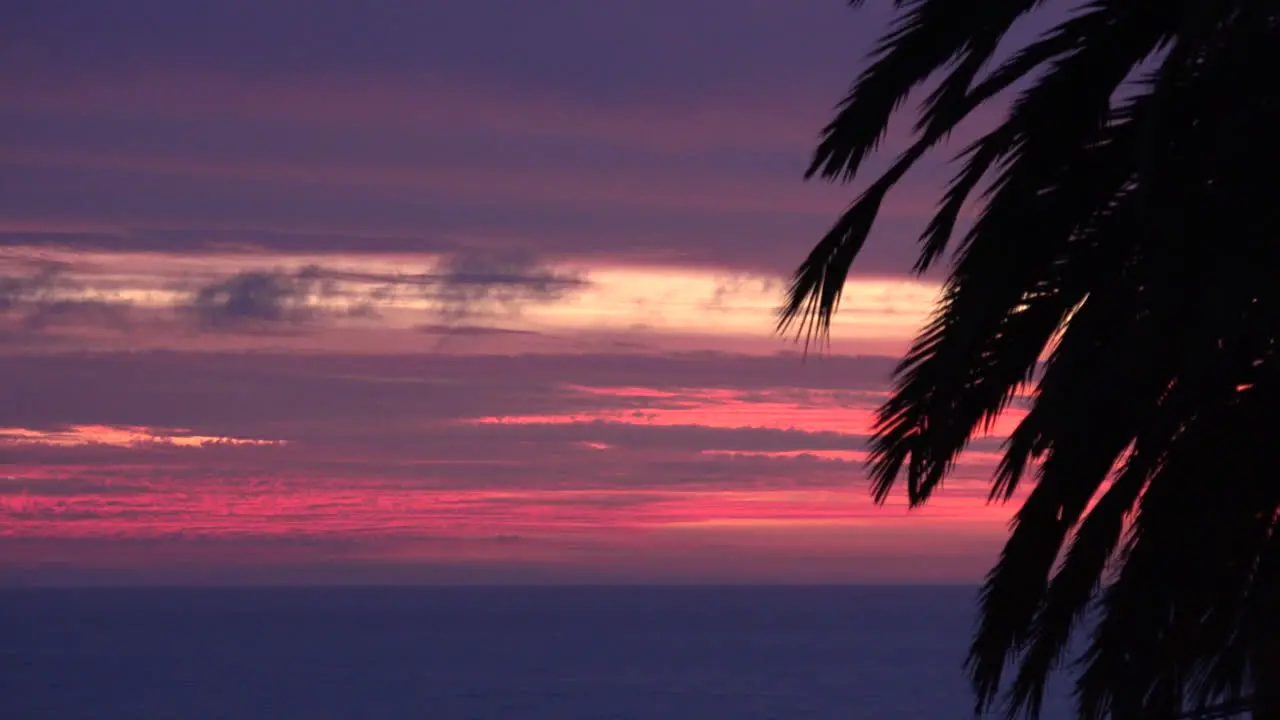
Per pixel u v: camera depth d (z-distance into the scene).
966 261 13.73
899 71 13.34
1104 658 14.34
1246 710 14.45
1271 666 13.52
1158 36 13.53
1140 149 11.85
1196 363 12.83
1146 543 14.05
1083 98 13.53
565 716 173.25
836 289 14.17
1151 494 14.04
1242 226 11.75
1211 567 13.78
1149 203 12.02
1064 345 14.12
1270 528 13.68
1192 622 14.09
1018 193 13.55
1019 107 13.66
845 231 14.02
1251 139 11.52
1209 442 13.62
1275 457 13.38
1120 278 13.59
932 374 14.57
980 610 15.56
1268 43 11.27
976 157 13.84
